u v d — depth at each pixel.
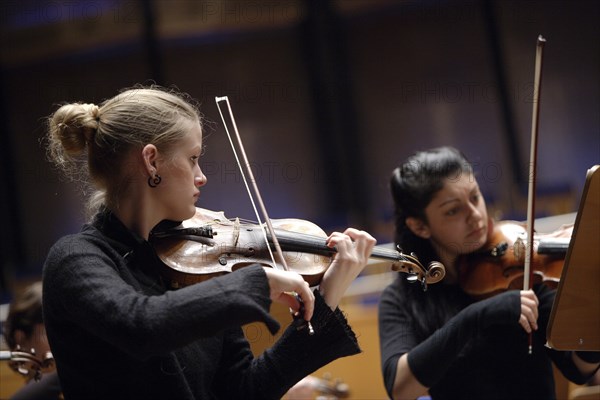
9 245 8.40
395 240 3.53
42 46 8.84
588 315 2.46
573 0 9.13
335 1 9.40
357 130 9.36
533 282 3.27
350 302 5.64
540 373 3.28
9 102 8.72
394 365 3.17
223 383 2.48
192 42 9.18
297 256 2.63
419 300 3.36
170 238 2.58
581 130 9.07
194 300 1.92
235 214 8.63
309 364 2.38
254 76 9.28
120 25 9.02
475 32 9.33
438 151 3.43
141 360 2.02
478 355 3.27
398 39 9.41
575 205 8.34
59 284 2.06
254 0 9.29
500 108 9.23
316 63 9.38
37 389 3.72
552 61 9.18
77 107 2.34
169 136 2.30
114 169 2.31
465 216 3.32
